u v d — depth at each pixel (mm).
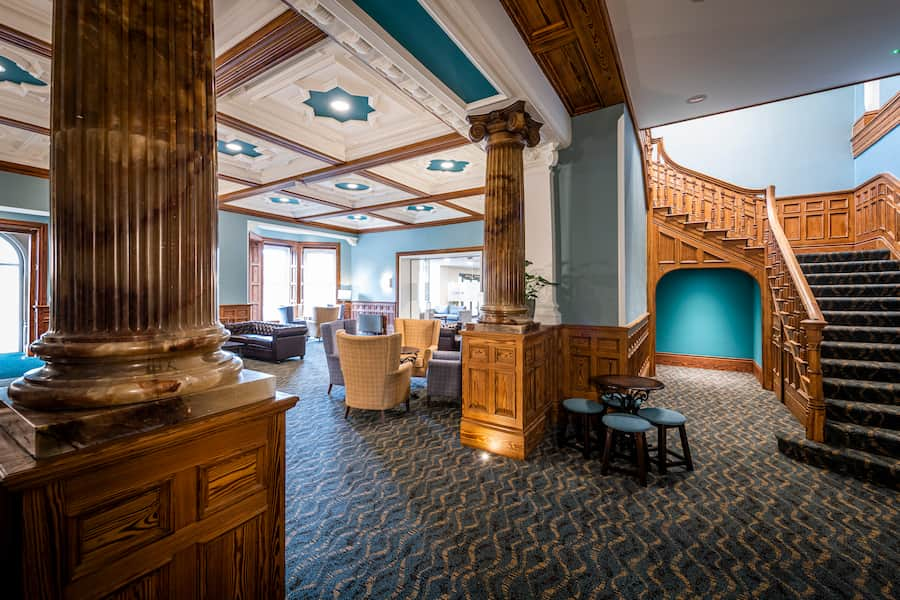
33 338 6848
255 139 5238
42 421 909
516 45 2936
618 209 3938
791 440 3316
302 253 12438
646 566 2000
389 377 4176
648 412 3215
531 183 4270
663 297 7727
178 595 1125
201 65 1250
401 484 2861
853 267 5426
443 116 3643
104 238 1047
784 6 2928
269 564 1365
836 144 7133
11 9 2736
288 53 3152
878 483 2873
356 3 2324
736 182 7859
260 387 1355
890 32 3215
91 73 1034
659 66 3678
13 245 7250
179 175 1172
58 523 906
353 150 5496
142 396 1041
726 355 7188
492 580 1905
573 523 2369
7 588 871
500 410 3402
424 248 11109
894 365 3629
